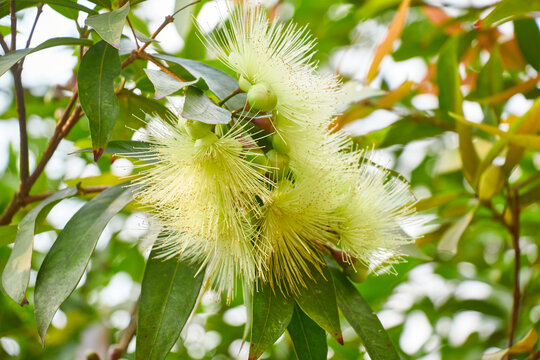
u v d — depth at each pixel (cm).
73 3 100
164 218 98
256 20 100
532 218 138
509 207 120
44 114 130
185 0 114
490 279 141
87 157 132
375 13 136
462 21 129
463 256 138
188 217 97
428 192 143
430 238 123
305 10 144
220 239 98
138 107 112
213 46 101
